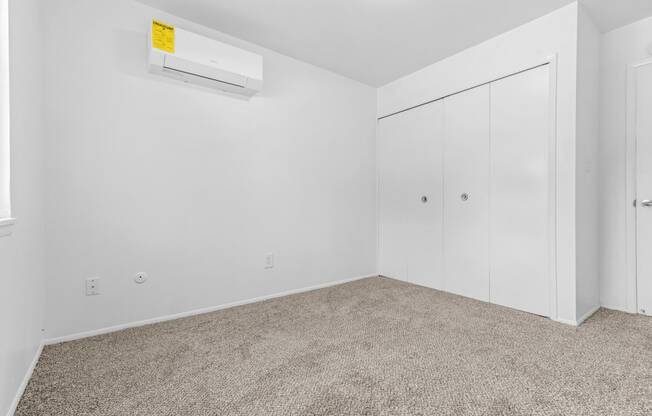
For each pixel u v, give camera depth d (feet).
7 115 3.87
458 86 8.85
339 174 10.42
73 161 5.97
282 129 8.98
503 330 6.35
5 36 3.84
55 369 4.89
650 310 7.12
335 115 10.28
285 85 9.04
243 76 7.41
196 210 7.48
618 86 7.47
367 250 11.30
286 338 6.06
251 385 4.47
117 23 6.42
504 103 7.82
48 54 5.70
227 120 7.95
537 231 7.22
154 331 6.42
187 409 3.94
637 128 7.25
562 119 6.73
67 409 3.94
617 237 7.51
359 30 7.72
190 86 7.37
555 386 4.37
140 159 6.72
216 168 7.79
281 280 9.02
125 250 6.56
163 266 7.04
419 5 6.71
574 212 6.57
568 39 6.64
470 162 8.59
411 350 5.51
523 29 7.42
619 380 4.50
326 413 3.85
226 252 7.97
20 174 4.32
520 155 7.50
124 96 6.51
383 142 11.39
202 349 5.60
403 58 9.22
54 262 5.82
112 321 6.44
